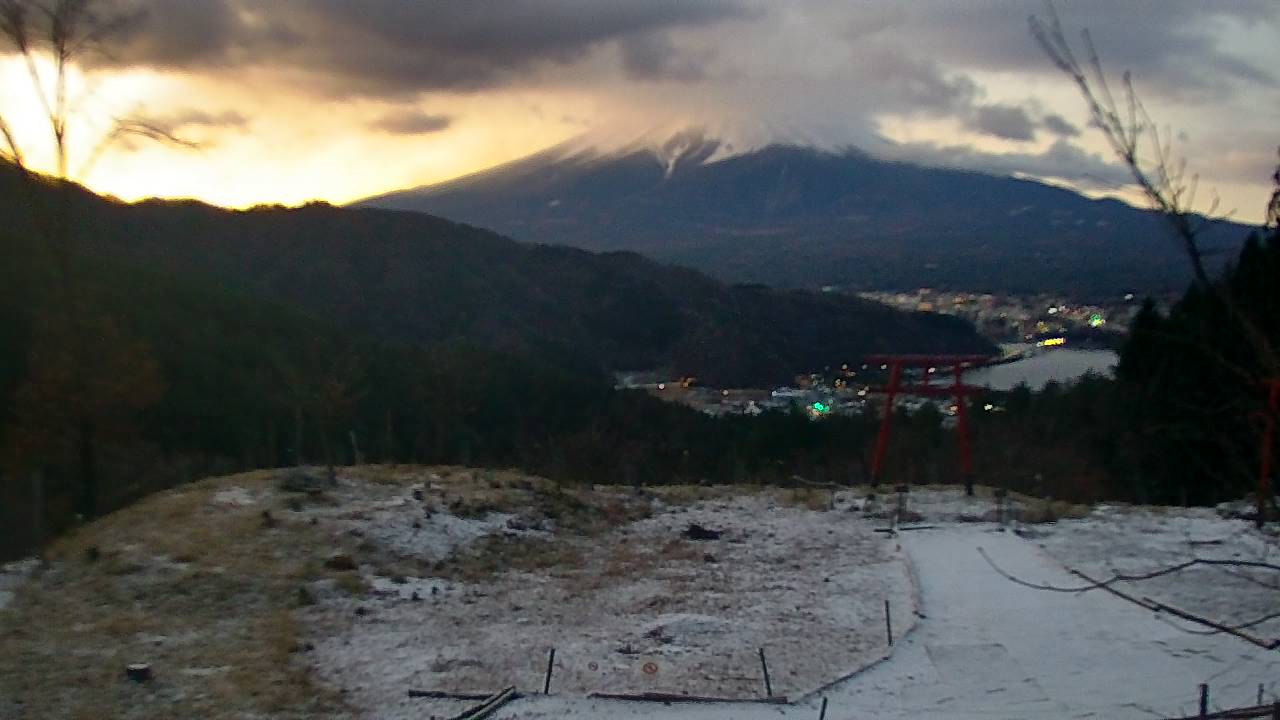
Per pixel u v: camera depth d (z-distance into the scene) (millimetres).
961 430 21438
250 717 9508
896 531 17641
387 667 11039
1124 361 22844
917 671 10641
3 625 11641
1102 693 9836
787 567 15742
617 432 32438
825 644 11875
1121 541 16250
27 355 20625
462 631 12422
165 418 26000
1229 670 10328
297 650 11375
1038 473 26375
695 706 9789
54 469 19359
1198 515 18406
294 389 26094
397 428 30156
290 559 14438
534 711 9641
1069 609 12609
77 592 12898
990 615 12523
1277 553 14258
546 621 12977
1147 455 23094
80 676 10250
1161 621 11984
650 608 13625
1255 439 5902
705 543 17406
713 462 31641
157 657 10898
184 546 14602
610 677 10828
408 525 16406
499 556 16000
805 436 34031
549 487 19984
